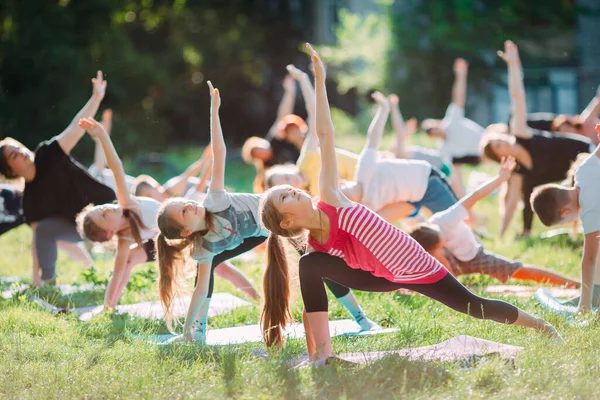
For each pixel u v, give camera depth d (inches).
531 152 396.2
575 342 206.4
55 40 994.7
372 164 329.7
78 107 1020.5
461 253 303.7
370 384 177.0
